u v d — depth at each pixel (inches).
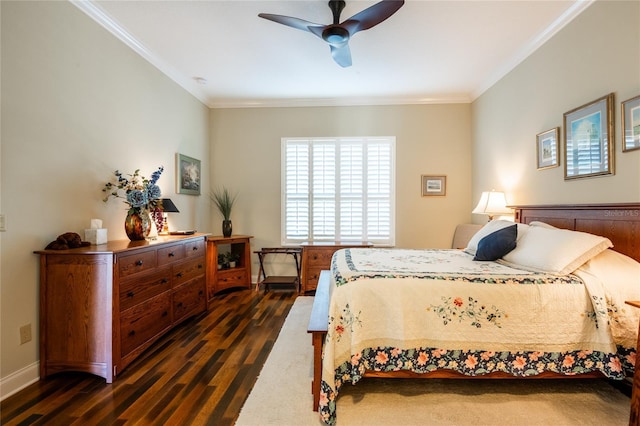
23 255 76.9
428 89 164.4
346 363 68.7
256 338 107.3
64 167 88.1
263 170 185.9
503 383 78.4
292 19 82.4
